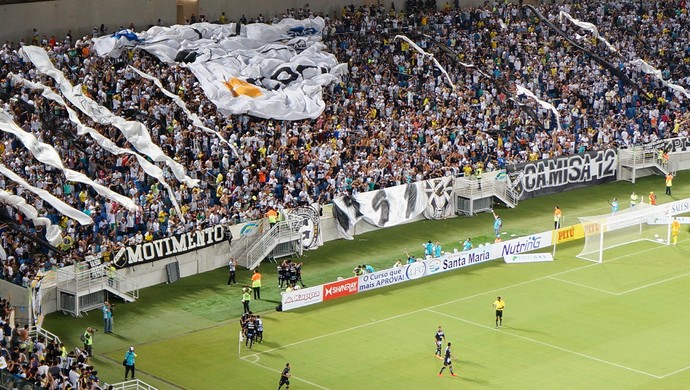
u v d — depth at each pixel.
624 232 105.69
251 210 99.25
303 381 74.75
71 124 99.19
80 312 85.25
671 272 97.75
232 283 92.88
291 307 87.81
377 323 85.25
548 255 100.69
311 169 106.31
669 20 147.38
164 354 78.81
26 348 74.06
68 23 111.06
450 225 109.62
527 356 79.50
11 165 92.69
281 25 120.88
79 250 88.19
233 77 111.06
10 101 97.56
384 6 135.25
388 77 122.81
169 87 108.62
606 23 144.12
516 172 115.81
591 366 78.00
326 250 101.62
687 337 83.38
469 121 120.56
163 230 94.44
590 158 122.62
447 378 75.56
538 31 138.75
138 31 116.25
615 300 90.75
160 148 100.12
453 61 128.75
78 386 68.56
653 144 126.19
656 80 137.50
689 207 113.56
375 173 108.38
